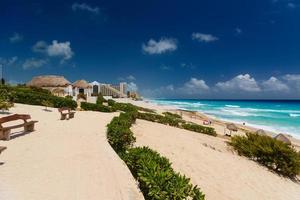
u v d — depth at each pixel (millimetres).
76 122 18828
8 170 8148
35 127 15578
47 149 10742
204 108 88875
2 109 21156
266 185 12680
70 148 11055
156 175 6770
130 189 7301
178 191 6445
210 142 19906
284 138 19172
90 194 6844
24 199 6332
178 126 27984
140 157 8328
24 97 27562
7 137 12008
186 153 14609
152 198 6613
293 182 14461
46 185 7211
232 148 19062
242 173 13328
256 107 104000
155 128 21641
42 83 62188
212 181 11500
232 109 85188
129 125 17469
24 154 9898
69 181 7574
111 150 11023
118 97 95562
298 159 15148
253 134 18703
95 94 72000
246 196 10852
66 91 61562
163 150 14328
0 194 6480
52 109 26109
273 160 15586
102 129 16156
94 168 8688
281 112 71625
